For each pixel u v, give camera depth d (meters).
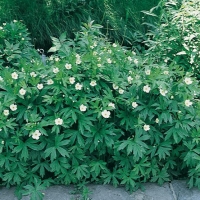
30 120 1.97
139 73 2.12
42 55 2.83
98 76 2.06
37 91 2.04
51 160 1.98
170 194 2.10
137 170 2.06
